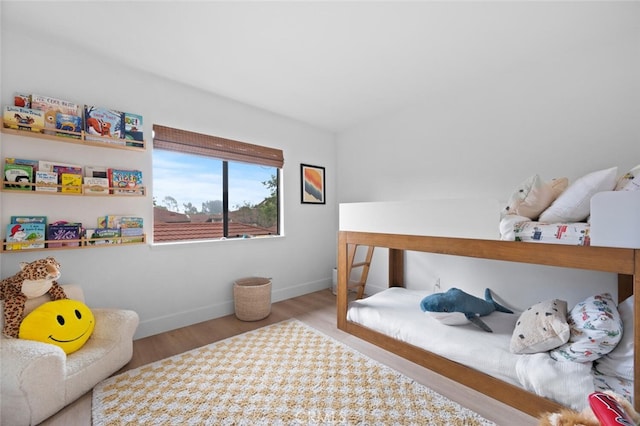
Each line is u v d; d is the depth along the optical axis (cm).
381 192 339
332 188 393
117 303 216
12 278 158
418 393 152
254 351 200
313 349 203
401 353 187
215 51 204
